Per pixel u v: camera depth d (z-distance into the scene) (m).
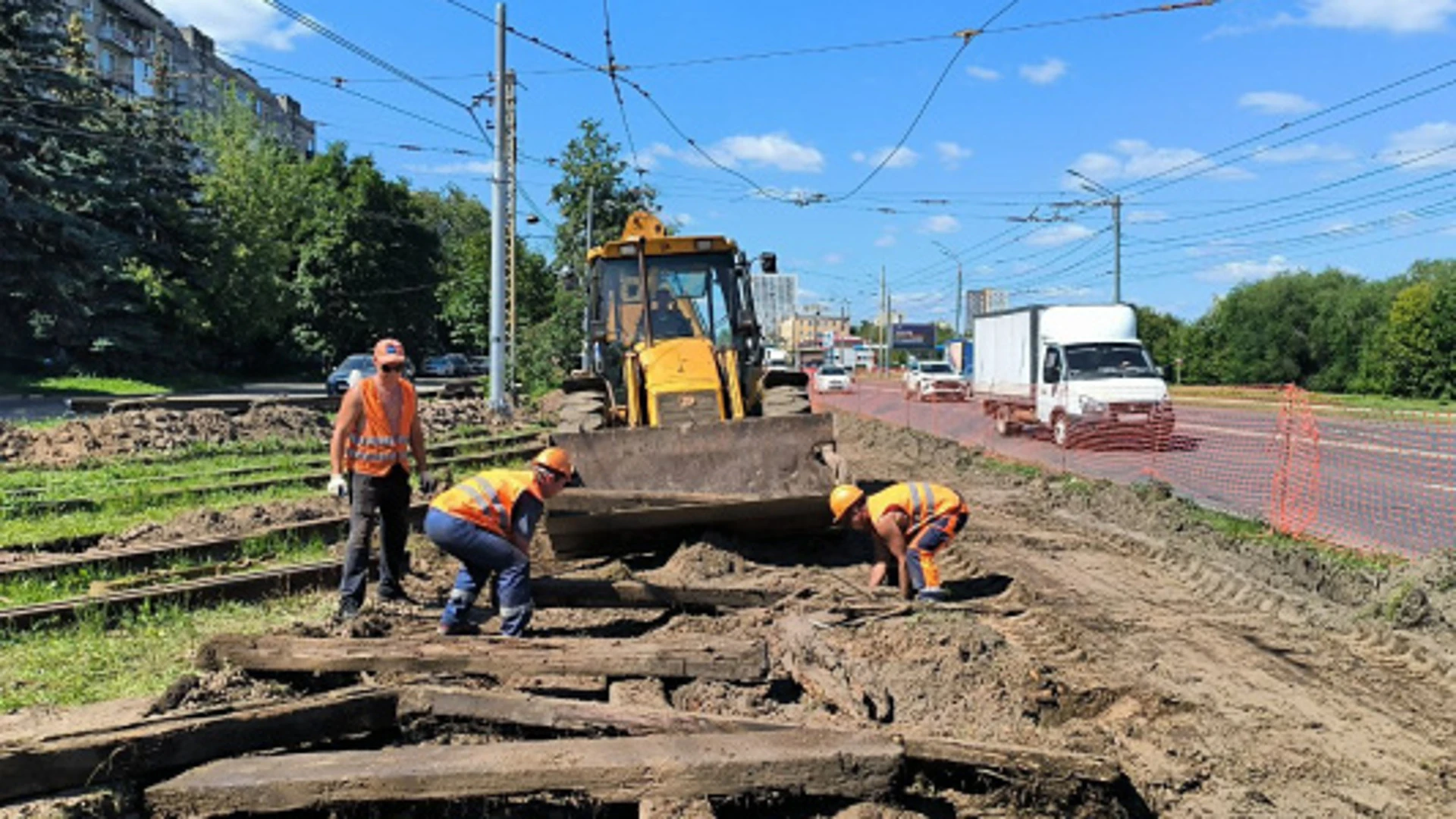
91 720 5.33
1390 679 6.61
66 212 39.84
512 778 4.70
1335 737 5.73
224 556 9.25
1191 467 17.22
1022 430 25.92
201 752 4.89
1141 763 5.41
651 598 7.53
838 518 8.30
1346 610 8.05
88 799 4.58
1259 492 14.52
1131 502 12.79
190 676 5.70
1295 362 54.09
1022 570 9.60
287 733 5.12
